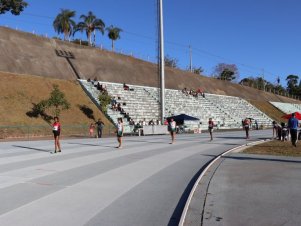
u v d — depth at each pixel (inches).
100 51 2559.1
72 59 2253.9
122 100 2066.9
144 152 776.9
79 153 741.9
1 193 357.4
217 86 3560.5
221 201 324.2
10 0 2144.4
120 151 794.2
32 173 478.3
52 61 2102.6
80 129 1566.2
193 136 1492.4
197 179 434.3
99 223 265.4
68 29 2992.1
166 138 1333.7
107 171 503.2
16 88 1648.6
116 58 2640.3
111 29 3186.5
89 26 3105.3
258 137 1393.9
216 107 2822.3
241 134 1662.2
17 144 981.8
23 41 2094.0
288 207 303.1
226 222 262.7
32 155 697.6
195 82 3270.2
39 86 1764.3
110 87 2153.1
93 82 2097.7
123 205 318.0
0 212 289.0
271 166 542.0
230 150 787.4
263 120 3110.2
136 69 2701.8
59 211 294.4
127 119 1847.9
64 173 481.4
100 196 350.3
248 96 3841.0
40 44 2174.0
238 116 2869.1
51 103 1499.8
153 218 280.8
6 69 1797.5
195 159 657.6
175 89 2832.2
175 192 373.1
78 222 266.4
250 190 369.7
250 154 717.9
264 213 285.3
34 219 271.3
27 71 1893.5
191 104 2588.6
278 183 406.3
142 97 2255.2
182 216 275.4
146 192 372.2
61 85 1886.1
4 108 1470.2
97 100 1879.9
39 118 1523.1
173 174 486.0
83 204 318.0
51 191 368.8
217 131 2096.5
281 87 5836.6
